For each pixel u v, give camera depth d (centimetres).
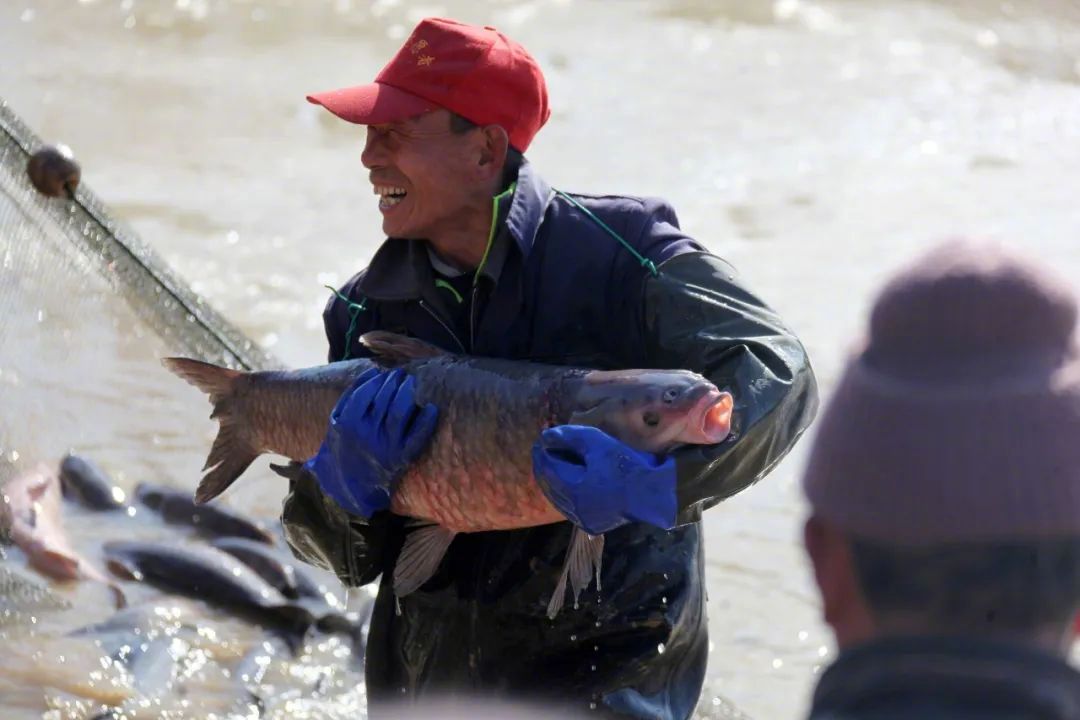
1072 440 414
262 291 2502
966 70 3941
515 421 884
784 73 3903
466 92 943
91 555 1616
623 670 959
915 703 420
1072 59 4038
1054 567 416
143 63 3806
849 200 3064
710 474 844
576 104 3634
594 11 4356
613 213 963
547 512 901
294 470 1034
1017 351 425
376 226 2872
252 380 1012
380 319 1033
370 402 932
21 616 1496
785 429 881
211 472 1039
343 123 3481
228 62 3856
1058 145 3444
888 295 439
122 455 1688
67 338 1634
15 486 1628
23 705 1355
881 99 3722
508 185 970
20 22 4022
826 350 2316
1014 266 430
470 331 976
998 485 413
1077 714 415
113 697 1381
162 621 1517
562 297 953
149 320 1634
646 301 934
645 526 973
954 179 3209
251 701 1402
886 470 423
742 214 2983
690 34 4197
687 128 3491
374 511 962
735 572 1712
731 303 918
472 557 1002
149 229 2762
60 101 3488
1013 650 419
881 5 4416
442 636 1016
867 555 431
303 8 4247
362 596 1628
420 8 4300
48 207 1589
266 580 1616
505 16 4294
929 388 424
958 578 420
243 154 3241
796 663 1537
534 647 985
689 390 829
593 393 857
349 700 1432
